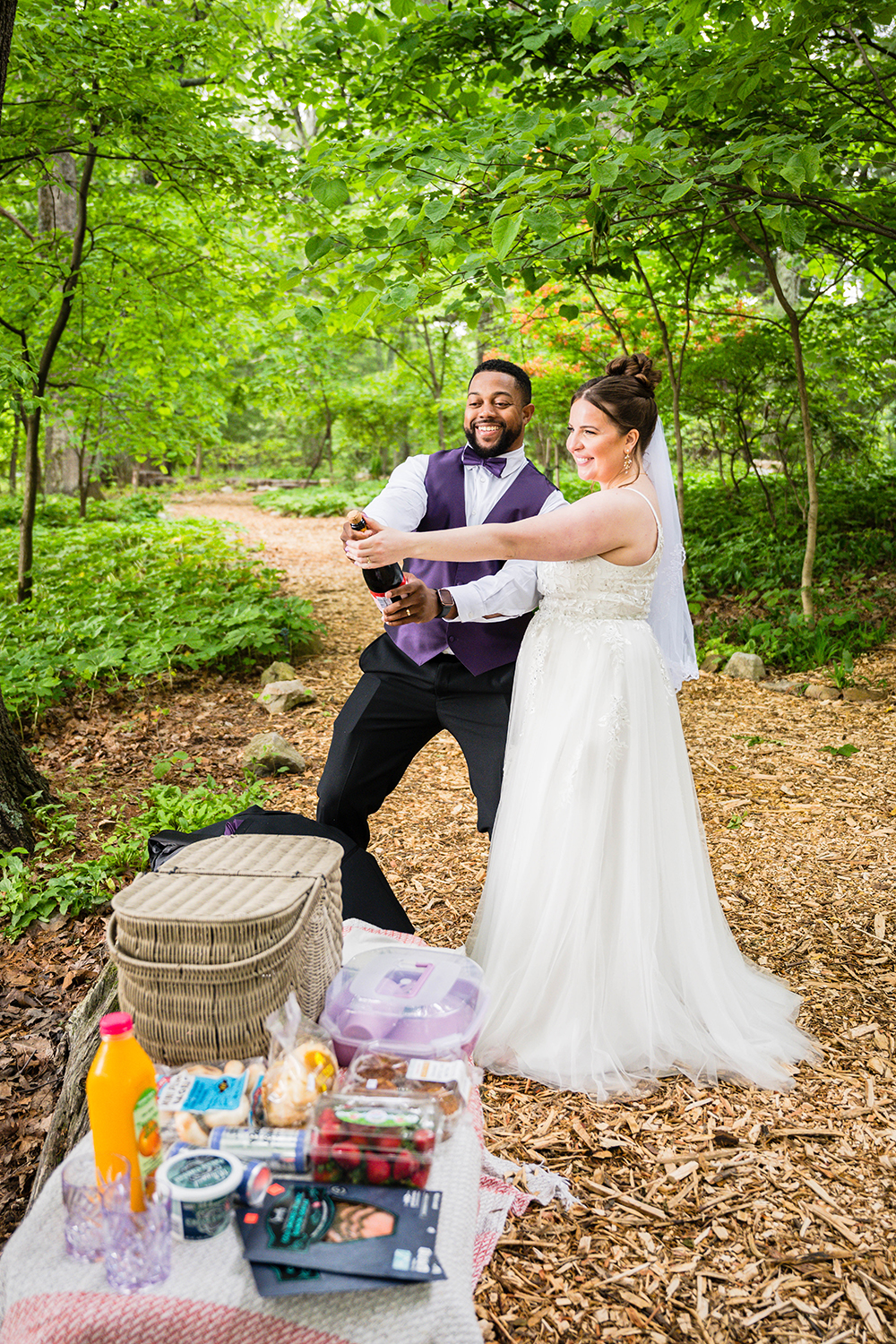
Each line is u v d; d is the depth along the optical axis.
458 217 3.55
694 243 7.28
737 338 8.98
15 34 5.73
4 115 6.69
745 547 8.70
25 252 7.49
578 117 3.32
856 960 2.96
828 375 9.45
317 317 3.35
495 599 2.61
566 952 2.45
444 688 2.82
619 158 3.11
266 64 6.05
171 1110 1.55
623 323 9.11
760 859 3.71
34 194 8.52
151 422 9.93
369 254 3.36
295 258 8.09
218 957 1.61
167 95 6.60
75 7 6.33
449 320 14.45
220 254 8.23
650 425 2.56
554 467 15.67
